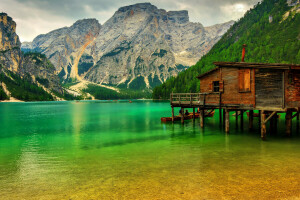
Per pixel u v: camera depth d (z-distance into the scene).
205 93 30.66
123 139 27.08
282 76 21.00
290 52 181.38
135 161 16.45
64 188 11.56
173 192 10.51
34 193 11.06
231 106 26.62
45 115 68.81
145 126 38.72
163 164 15.40
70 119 55.22
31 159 18.19
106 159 17.38
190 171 13.64
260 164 14.91
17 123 47.28
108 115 65.56
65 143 25.33
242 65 24.52
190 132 30.48
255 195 9.99
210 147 20.86
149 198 9.94
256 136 25.89
